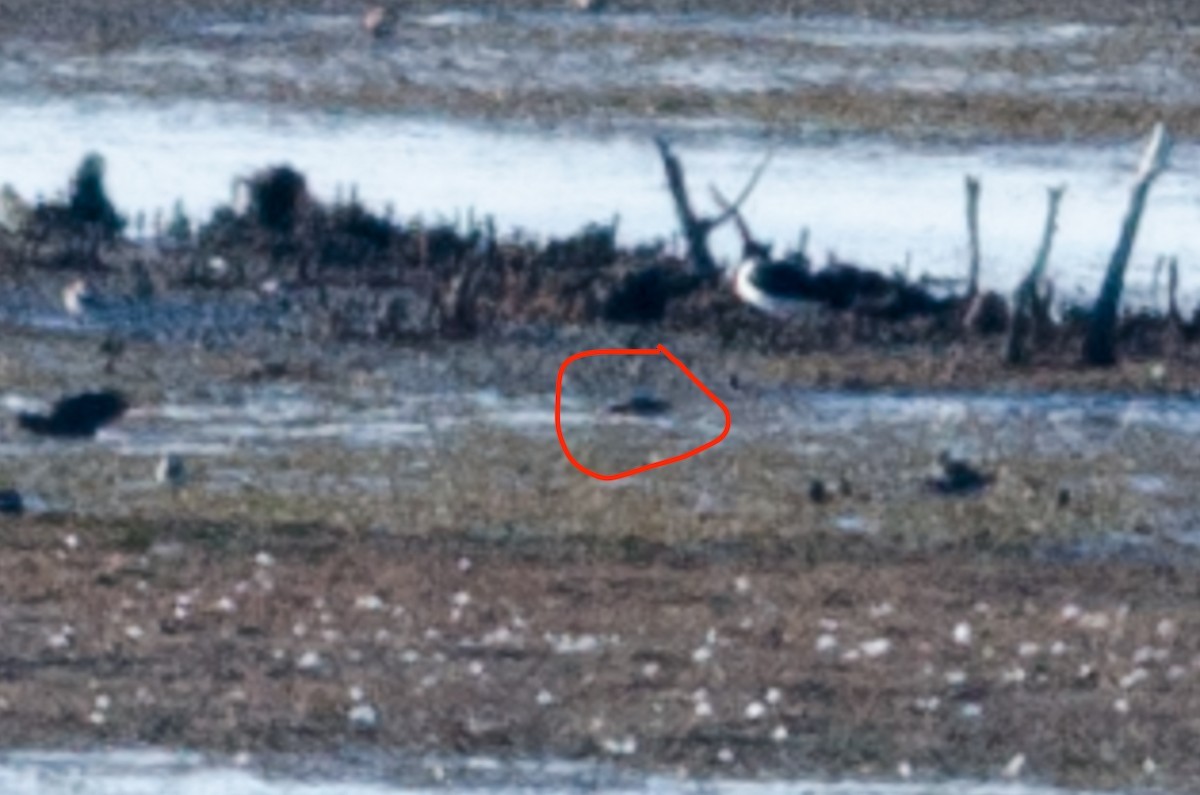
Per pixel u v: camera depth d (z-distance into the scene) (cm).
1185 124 11012
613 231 9250
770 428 8075
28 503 7512
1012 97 11212
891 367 8475
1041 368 8494
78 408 8000
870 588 7131
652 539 7375
